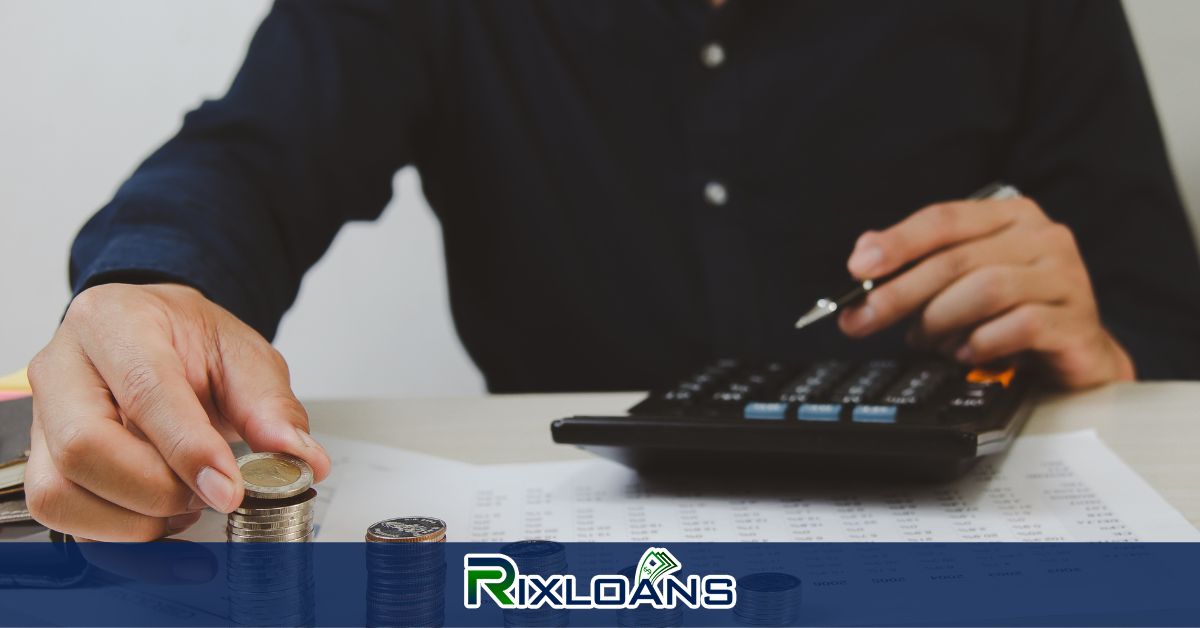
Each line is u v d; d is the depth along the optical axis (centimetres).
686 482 58
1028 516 50
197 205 77
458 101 123
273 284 79
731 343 115
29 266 184
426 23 120
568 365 122
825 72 117
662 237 118
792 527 50
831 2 118
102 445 44
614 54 119
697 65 118
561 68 120
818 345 114
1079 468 57
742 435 55
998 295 74
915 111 117
